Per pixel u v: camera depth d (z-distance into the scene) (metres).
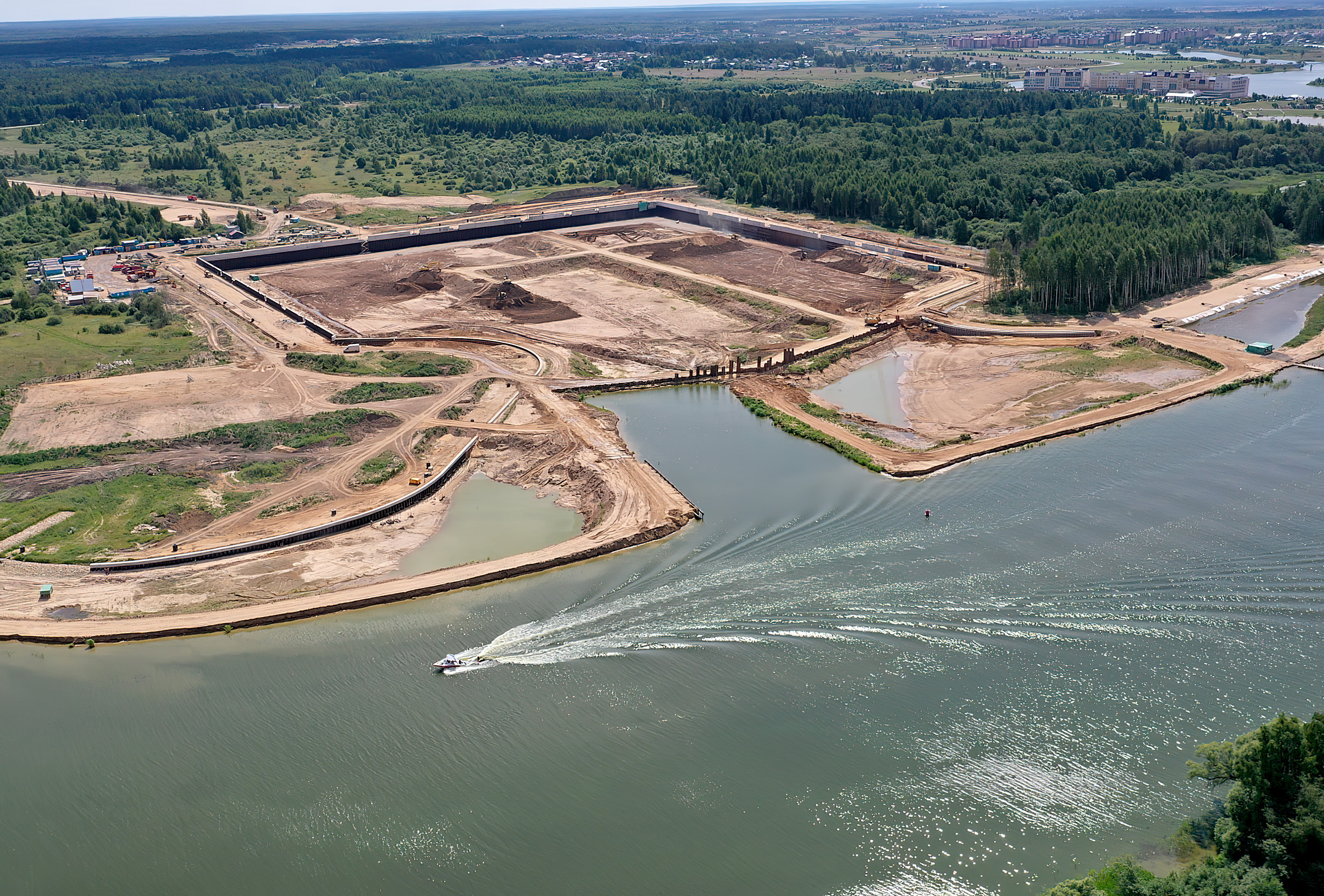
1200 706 97.50
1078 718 96.62
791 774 91.62
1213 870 76.62
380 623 117.44
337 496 148.75
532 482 155.25
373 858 84.94
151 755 97.12
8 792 93.44
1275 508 134.88
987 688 101.31
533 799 89.94
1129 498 139.38
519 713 100.62
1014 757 92.38
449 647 112.06
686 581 123.25
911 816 86.69
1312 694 98.50
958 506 139.50
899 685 102.31
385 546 135.62
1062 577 119.50
